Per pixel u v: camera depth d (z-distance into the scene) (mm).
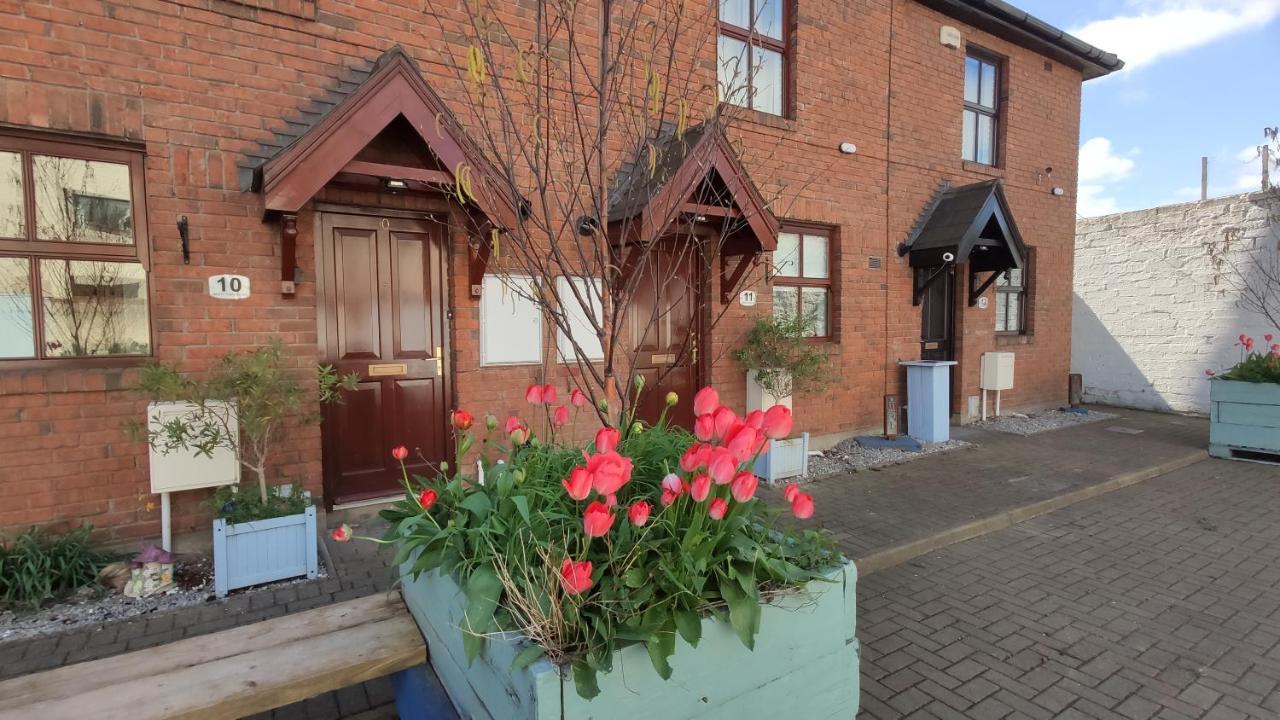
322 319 4520
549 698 1406
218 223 3982
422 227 4812
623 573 1610
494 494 1934
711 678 1657
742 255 6141
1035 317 9508
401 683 2338
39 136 3604
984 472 6293
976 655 3104
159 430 3486
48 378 3551
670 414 6023
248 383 3643
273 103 4109
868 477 6117
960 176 8188
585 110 4578
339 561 3980
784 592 1786
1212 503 5578
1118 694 2785
